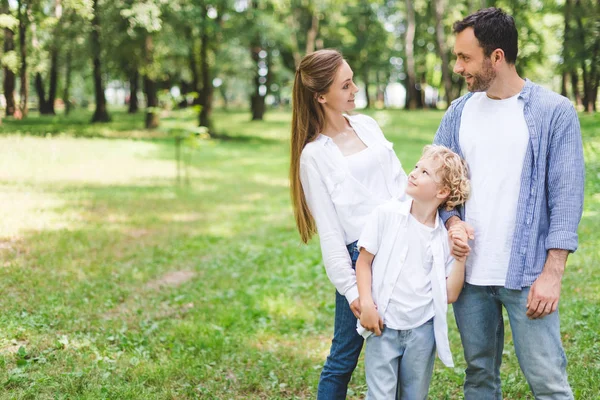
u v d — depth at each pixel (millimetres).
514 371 4121
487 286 2850
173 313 5578
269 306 5809
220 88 26953
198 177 14797
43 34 18016
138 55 20672
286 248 8156
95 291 6023
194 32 21500
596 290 5531
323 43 39750
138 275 6738
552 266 2633
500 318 3014
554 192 2686
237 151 20719
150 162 16500
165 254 7766
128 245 8031
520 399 3719
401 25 47656
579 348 4254
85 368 4055
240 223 9867
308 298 6152
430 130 26219
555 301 2623
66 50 19422
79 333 4859
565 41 18562
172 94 14750
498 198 2773
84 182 12625
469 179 2857
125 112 37094
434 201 2848
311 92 3070
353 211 3012
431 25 41750
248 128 29500
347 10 41062
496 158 2781
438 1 27953
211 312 5578
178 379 4141
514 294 2756
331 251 2982
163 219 9859
